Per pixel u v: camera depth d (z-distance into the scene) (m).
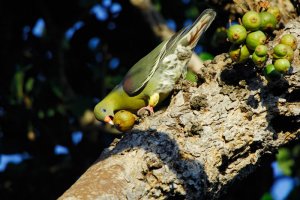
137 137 4.27
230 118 4.43
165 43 6.28
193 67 7.31
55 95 8.38
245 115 4.46
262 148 4.55
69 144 8.39
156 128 4.34
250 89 4.52
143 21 8.34
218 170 4.35
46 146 8.41
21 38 8.78
